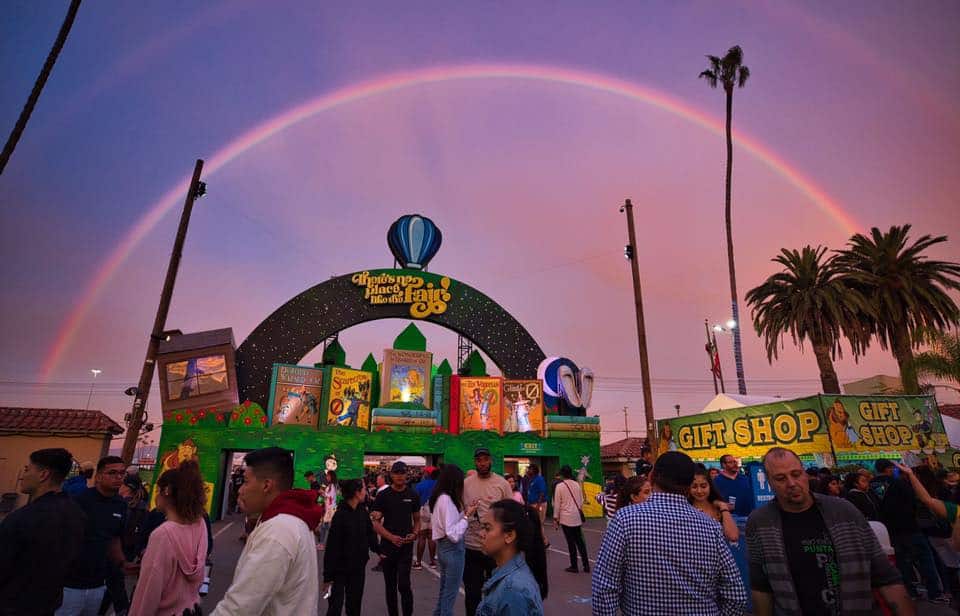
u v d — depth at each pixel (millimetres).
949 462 16453
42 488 3838
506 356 28984
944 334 17719
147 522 6332
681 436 21375
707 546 3115
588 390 28562
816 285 27344
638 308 23719
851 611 3105
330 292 27500
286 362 25906
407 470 6980
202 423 22281
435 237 30672
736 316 31031
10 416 23453
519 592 2689
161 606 3393
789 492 3348
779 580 3305
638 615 3021
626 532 3186
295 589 2611
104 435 24281
